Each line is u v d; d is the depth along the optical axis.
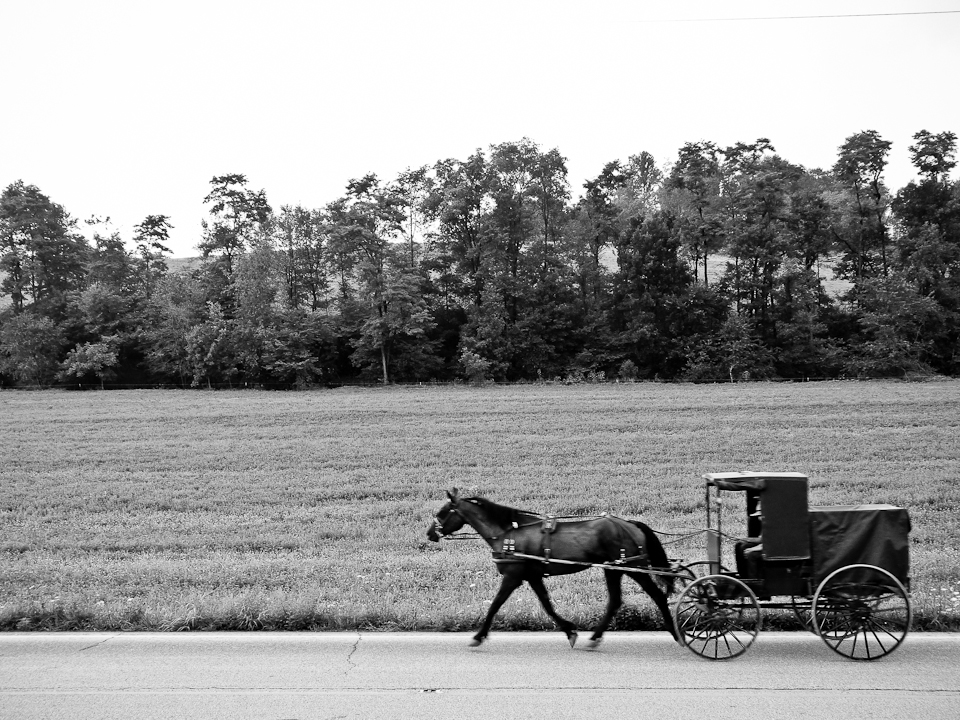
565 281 79.06
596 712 8.74
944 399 45.12
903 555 10.57
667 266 71.31
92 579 16.11
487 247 76.06
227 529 21.66
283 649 11.28
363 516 22.89
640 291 71.69
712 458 31.00
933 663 10.38
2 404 53.53
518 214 77.62
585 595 14.10
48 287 77.19
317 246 82.69
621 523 11.57
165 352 70.50
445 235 78.94
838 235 76.75
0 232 75.25
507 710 8.83
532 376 71.44
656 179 118.81
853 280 76.56
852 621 10.62
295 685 9.73
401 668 10.37
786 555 10.66
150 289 81.19
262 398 56.03
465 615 12.44
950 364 67.62
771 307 72.50
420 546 19.28
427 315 69.50
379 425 41.50
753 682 9.71
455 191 74.62
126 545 19.92
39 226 75.69
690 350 68.56
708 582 10.80
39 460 32.88
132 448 35.66
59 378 69.88
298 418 44.50
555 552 11.34
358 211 70.88
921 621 12.07
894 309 64.62
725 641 10.84
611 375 70.94
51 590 15.21
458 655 10.96
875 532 10.59
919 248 67.56
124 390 65.38
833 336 72.38
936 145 70.94
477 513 11.80
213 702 9.16
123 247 80.50
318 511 23.64
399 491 25.94
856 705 8.90
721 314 72.44
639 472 28.77
